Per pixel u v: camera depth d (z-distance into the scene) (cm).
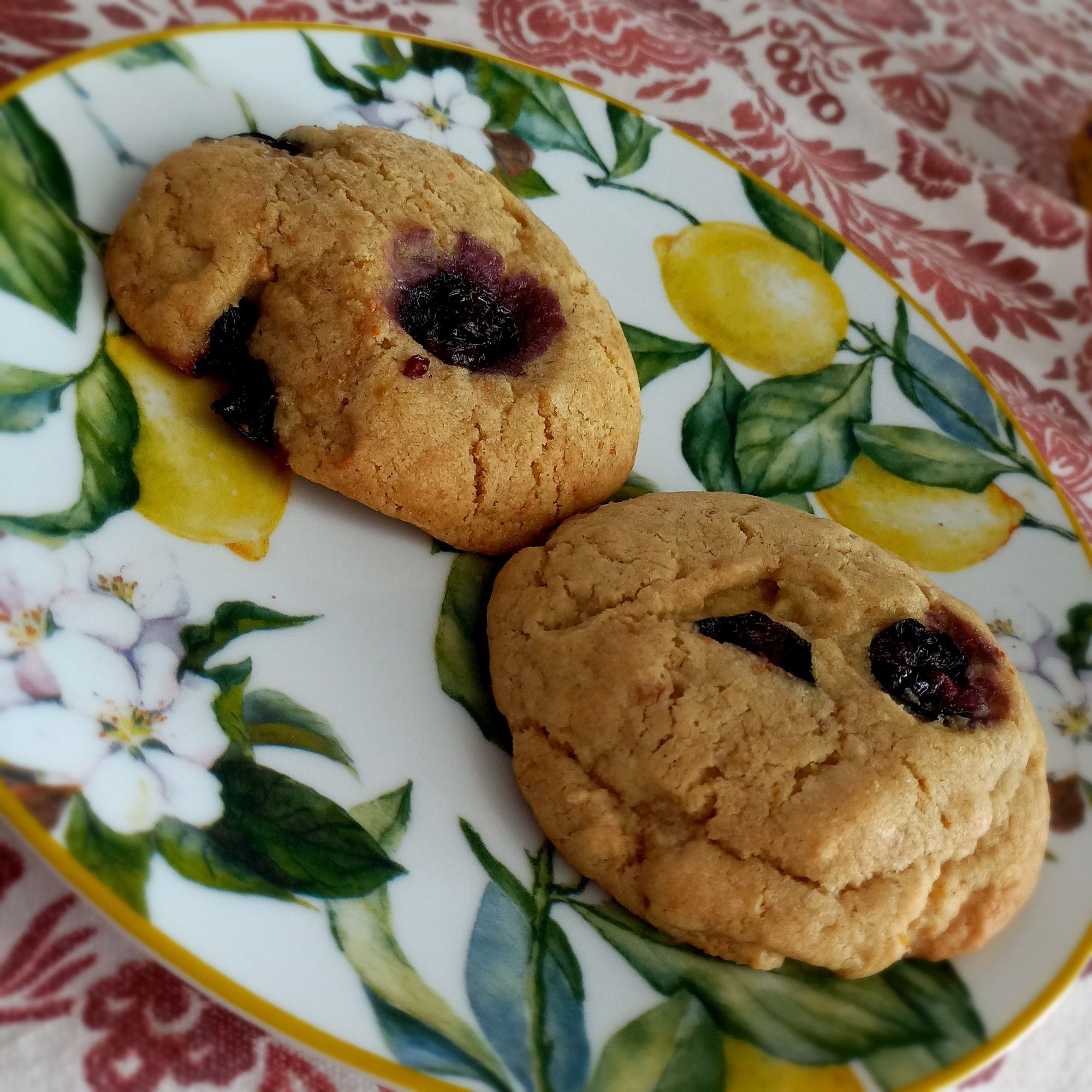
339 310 15
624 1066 13
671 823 14
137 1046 11
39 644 13
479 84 20
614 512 17
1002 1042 14
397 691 15
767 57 27
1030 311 26
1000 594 20
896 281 24
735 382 21
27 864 11
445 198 17
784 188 25
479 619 16
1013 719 16
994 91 31
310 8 21
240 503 15
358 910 13
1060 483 23
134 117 16
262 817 13
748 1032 14
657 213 22
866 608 16
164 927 11
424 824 14
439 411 16
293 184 16
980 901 15
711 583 16
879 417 21
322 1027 12
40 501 14
